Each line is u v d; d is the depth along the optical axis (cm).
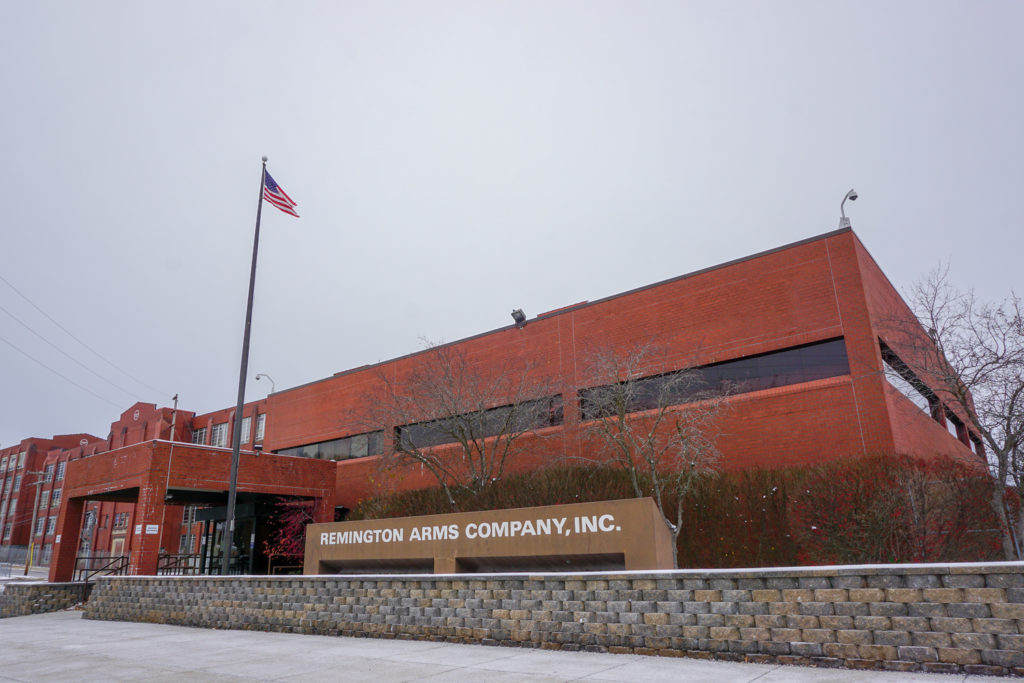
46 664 997
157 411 5312
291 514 2661
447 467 2542
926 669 735
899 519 1446
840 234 2047
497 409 2628
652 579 948
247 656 1027
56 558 2584
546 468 2258
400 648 1075
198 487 2336
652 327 2364
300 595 1385
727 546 1856
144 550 2155
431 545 1396
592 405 2367
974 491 1580
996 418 1709
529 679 762
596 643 980
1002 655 701
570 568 1243
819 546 1577
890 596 772
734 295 2209
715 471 1973
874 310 2039
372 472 3042
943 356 1848
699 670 792
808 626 817
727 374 2178
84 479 2611
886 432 1834
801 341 2042
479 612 1112
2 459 7681
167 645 1207
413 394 2597
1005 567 713
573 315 2581
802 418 1977
